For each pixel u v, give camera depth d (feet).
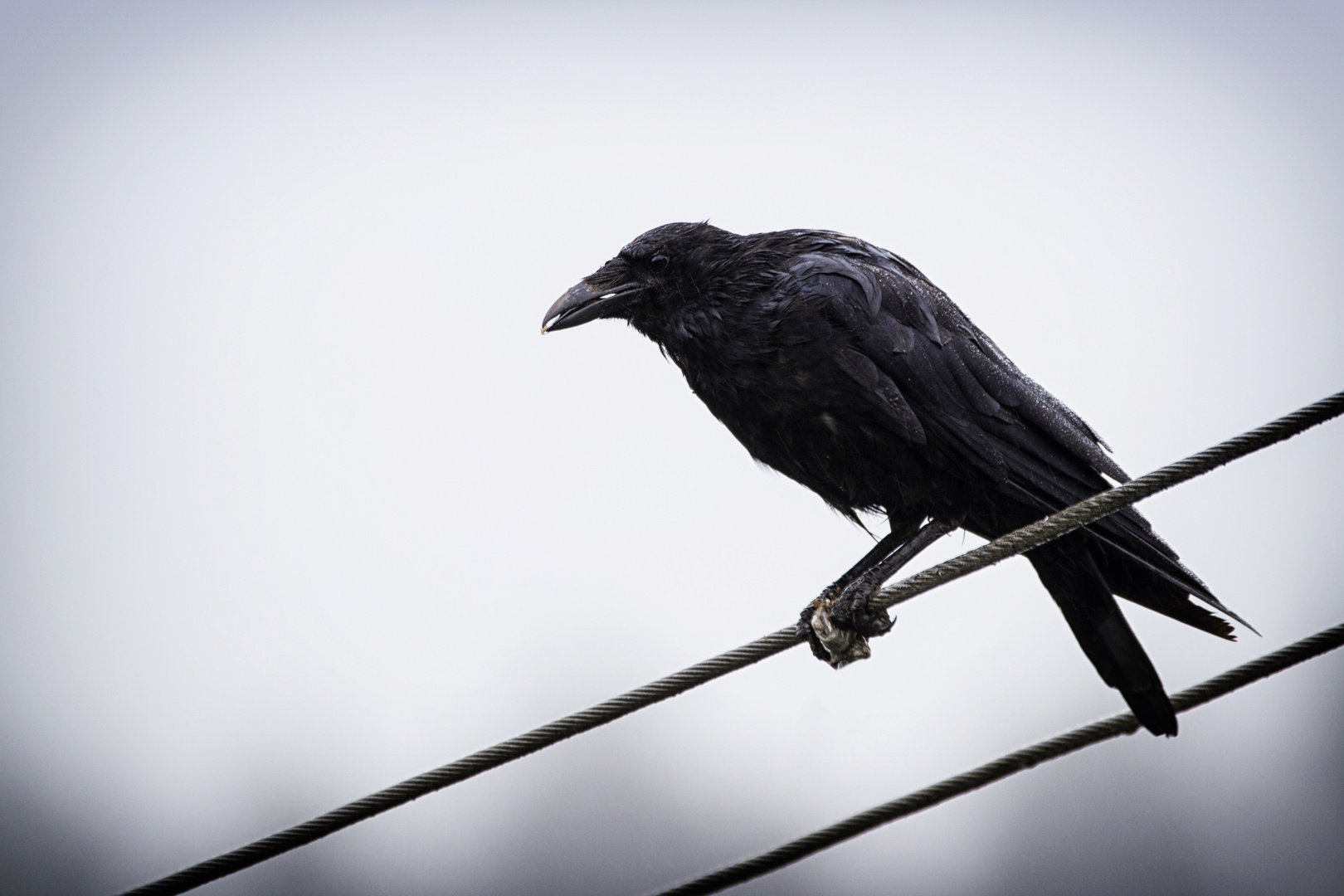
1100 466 34.45
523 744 27.09
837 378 34.04
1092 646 34.17
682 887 27.55
